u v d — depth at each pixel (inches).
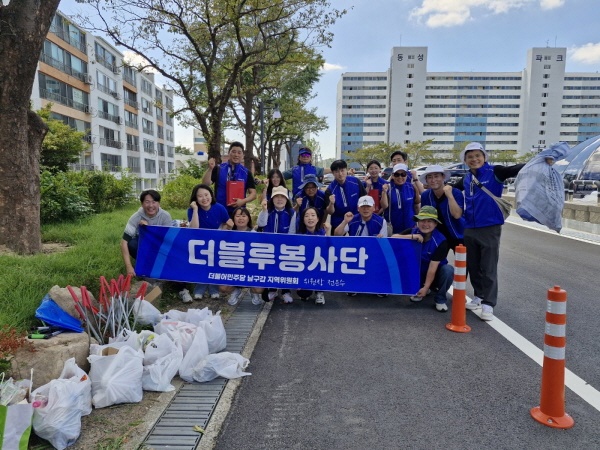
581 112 4163.4
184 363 144.3
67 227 353.7
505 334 185.9
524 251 374.9
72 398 110.7
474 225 202.4
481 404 129.9
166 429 116.9
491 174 203.0
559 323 117.6
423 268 221.0
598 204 505.4
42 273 199.3
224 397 133.3
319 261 216.4
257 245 217.8
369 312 216.4
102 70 1638.8
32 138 259.4
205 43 569.9
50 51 1277.1
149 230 221.6
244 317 206.8
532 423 119.7
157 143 2401.6
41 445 107.0
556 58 3986.2
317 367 155.3
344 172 262.1
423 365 156.4
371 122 4288.9
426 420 121.6
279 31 624.4
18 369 119.0
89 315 158.4
